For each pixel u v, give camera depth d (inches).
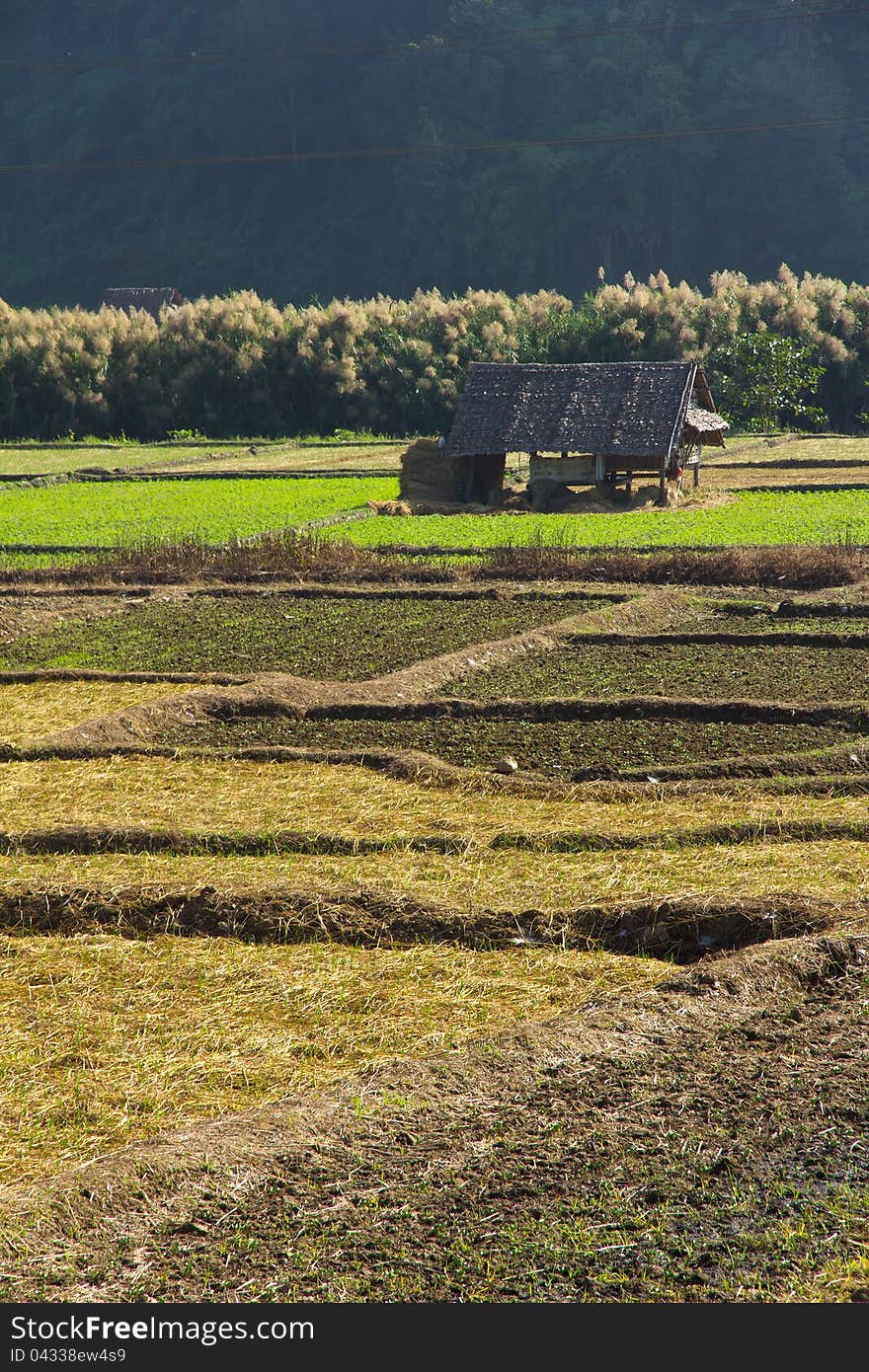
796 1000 780.0
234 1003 791.7
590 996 789.2
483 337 5354.3
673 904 877.2
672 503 3029.0
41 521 2869.1
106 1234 588.7
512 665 1572.3
